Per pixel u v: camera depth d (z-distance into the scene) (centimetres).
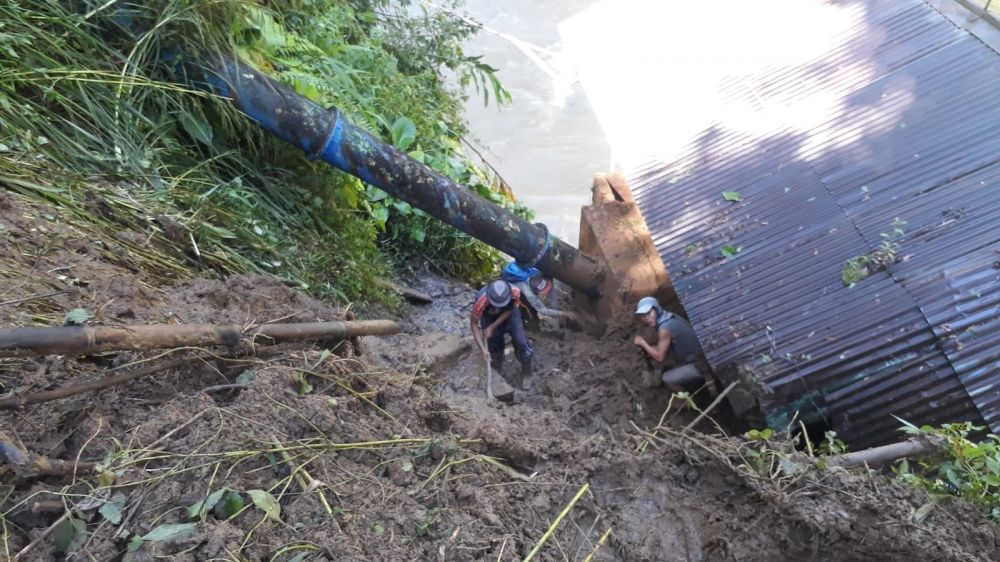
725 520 385
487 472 382
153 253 484
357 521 317
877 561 364
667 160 721
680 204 676
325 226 730
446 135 1139
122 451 306
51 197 470
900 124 648
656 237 657
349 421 373
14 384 316
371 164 700
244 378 373
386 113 938
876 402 531
